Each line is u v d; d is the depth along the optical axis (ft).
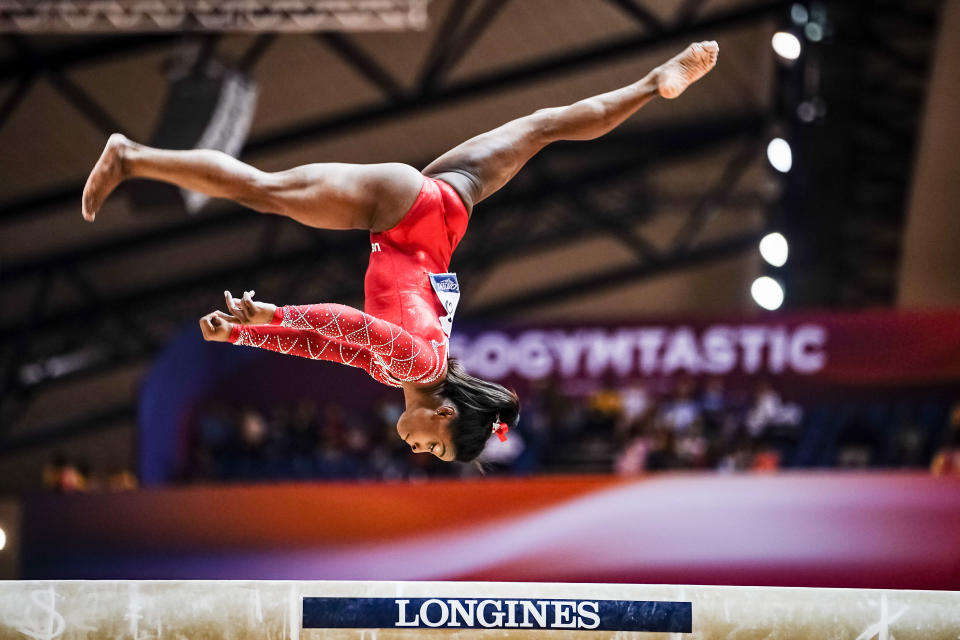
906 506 24.58
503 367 43.57
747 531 24.77
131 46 40.34
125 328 61.57
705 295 71.56
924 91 41.93
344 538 25.75
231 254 59.47
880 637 15.69
